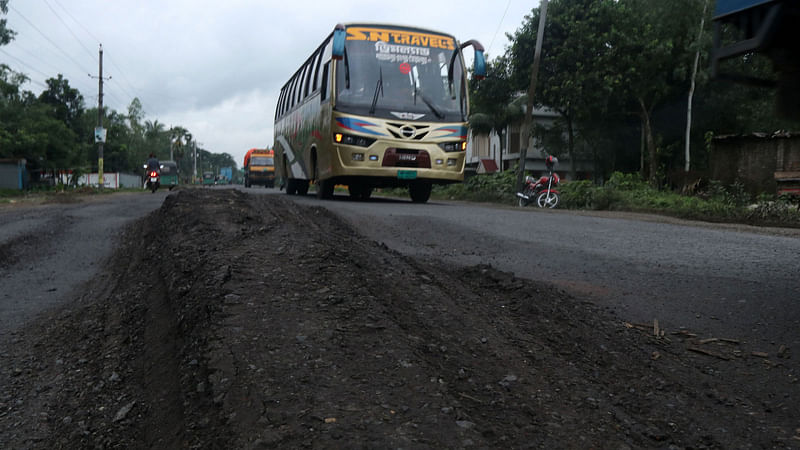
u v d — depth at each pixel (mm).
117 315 3957
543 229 8367
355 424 1961
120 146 62469
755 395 2895
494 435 2094
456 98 13227
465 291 4246
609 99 24250
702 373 3170
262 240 4836
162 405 2467
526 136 17688
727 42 2943
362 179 13133
